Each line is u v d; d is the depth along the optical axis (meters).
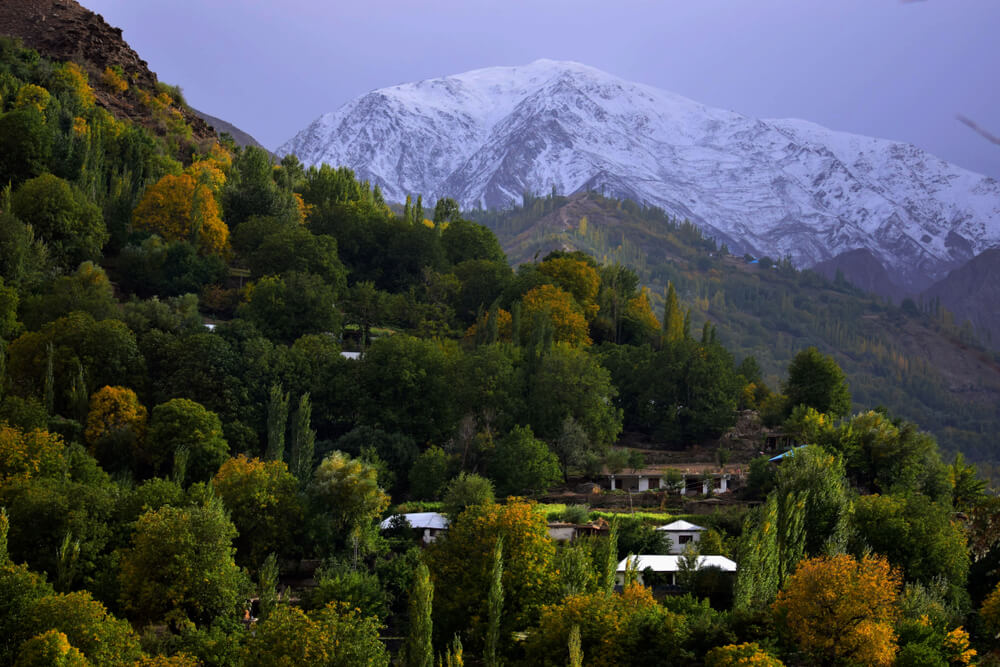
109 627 85.62
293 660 81.44
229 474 122.44
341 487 120.75
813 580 92.50
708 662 86.50
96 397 140.75
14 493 108.31
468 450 149.75
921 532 114.88
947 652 90.94
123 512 110.69
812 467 117.38
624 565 112.62
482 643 95.25
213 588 98.31
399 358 161.62
